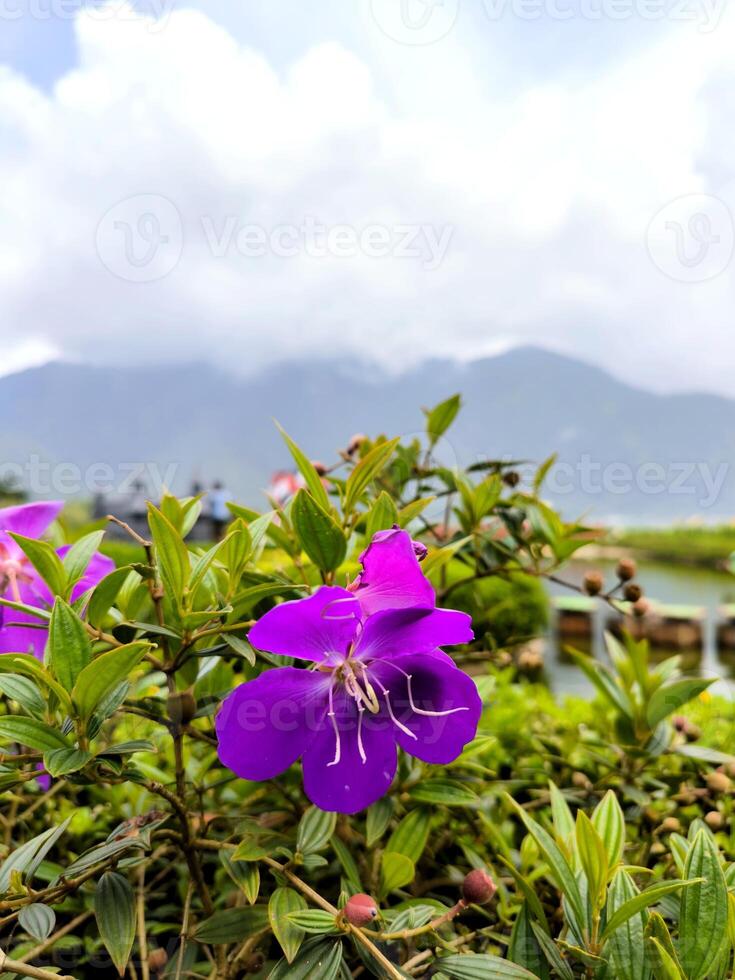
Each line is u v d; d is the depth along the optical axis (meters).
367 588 0.24
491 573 0.40
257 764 0.24
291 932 0.24
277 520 0.36
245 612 0.29
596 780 0.38
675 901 0.28
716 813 0.35
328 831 0.27
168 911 0.35
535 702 0.52
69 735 0.24
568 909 0.25
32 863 0.26
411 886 0.35
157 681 0.39
